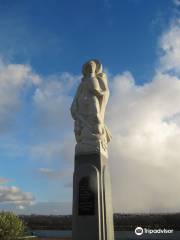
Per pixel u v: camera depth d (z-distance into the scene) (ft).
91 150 58.03
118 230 130.41
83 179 56.54
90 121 60.34
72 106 63.77
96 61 66.23
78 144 59.41
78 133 61.00
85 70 65.82
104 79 64.08
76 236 54.08
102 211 54.75
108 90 63.98
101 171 56.95
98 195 55.11
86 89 62.95
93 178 56.08
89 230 53.72
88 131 59.57
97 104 60.90
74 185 56.85
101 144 58.85
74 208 55.57
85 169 57.00
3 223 86.43
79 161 58.13
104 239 53.57
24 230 100.68
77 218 54.80
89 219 54.19
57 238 104.68
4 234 86.02
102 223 54.19
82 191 55.98
